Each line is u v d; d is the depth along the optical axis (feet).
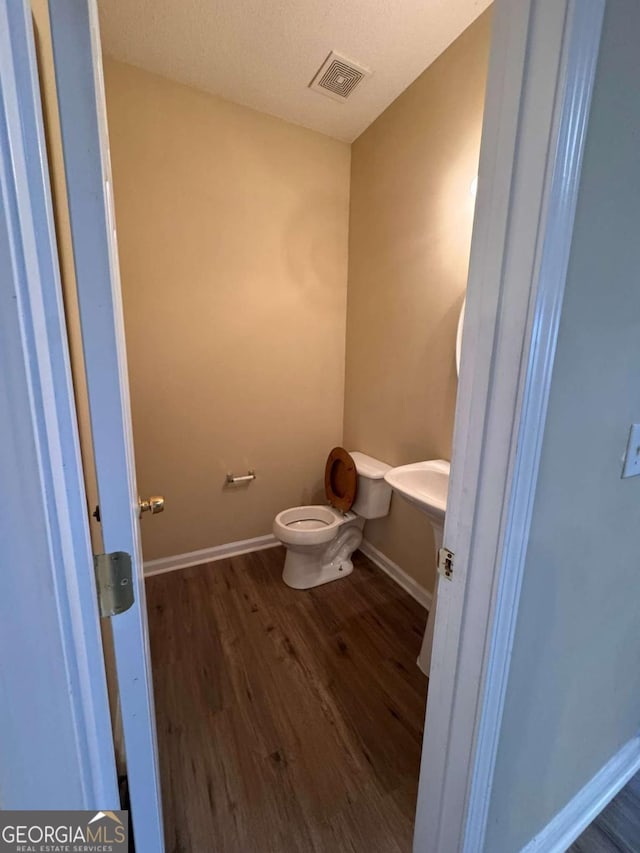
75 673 1.28
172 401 6.64
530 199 1.62
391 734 4.01
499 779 2.48
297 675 4.76
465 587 2.16
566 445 2.12
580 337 1.98
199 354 6.70
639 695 3.71
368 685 4.62
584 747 3.22
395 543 6.84
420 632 5.56
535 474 1.93
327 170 7.07
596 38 1.52
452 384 5.39
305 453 8.08
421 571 6.24
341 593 6.48
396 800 3.41
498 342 1.81
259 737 3.97
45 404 1.11
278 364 7.42
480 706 2.18
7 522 1.07
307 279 7.35
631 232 2.05
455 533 2.19
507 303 1.76
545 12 1.47
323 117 6.46
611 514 2.65
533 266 1.65
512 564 1.99
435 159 5.32
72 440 1.20
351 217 7.38
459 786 2.38
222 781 3.54
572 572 2.49
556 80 1.48
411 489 4.59
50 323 1.11
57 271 1.17
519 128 1.60
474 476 2.02
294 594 6.43
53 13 1.13
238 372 7.08
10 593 1.11
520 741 2.55
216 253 6.50
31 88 1.00
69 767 1.32
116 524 1.54
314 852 3.03
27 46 0.97
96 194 1.28
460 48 4.76
